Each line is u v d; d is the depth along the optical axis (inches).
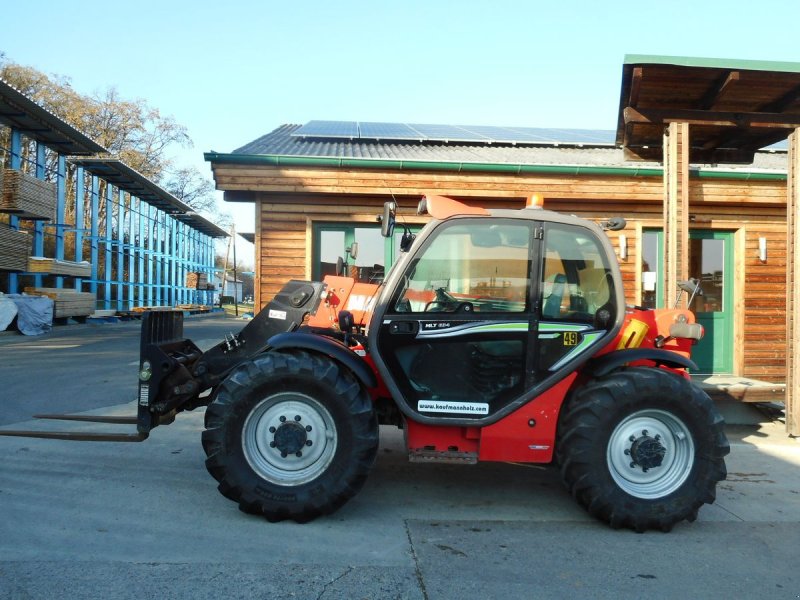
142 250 1218.6
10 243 697.0
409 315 153.3
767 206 333.1
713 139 302.4
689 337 175.5
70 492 166.9
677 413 149.8
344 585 116.6
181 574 119.2
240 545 134.3
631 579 123.0
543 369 154.0
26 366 410.0
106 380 351.9
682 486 149.2
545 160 339.0
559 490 181.3
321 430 149.9
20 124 738.8
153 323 174.9
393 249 328.2
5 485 171.8
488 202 326.3
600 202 329.7
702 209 331.9
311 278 323.3
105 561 124.2
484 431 153.3
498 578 121.7
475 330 153.6
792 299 246.7
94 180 994.1
